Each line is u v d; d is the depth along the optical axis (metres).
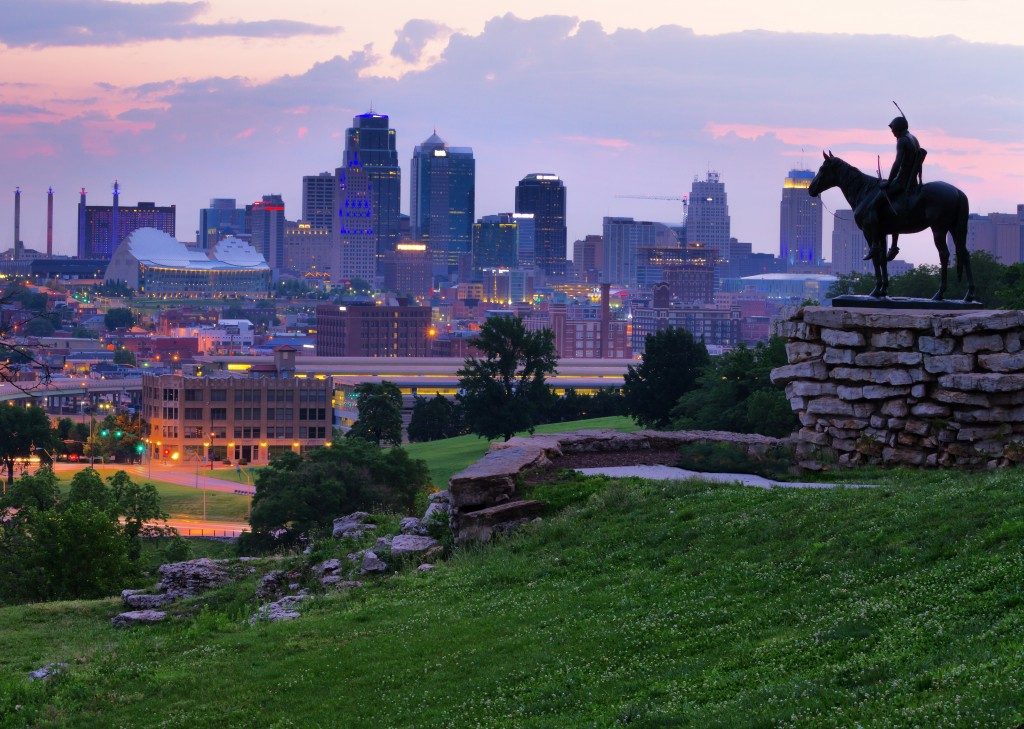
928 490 30.41
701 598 26.77
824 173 39.62
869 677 20.16
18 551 65.19
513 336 190.38
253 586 38.62
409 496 142.50
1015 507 26.59
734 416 120.81
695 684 22.16
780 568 27.31
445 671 26.16
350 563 37.56
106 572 57.62
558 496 36.03
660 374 159.50
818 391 38.56
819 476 36.81
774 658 22.39
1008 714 17.28
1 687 30.02
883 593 24.22
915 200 37.75
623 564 30.59
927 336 36.00
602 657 24.80
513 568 32.16
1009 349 35.09
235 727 25.33
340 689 26.34
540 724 21.98
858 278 118.75
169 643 32.84
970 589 23.02
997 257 115.19
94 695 28.67
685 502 33.47
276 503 128.38
